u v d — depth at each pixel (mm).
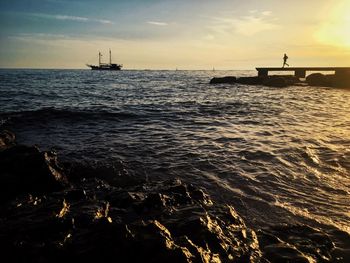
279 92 36750
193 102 26500
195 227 4695
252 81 50781
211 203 6203
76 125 15367
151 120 17078
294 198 6727
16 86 46906
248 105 23906
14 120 15766
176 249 3912
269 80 46781
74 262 3838
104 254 3910
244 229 5195
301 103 25016
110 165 8977
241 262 4266
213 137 12531
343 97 29953
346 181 7695
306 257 4449
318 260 4473
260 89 41844
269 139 12000
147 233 4223
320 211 6109
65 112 17969
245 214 5984
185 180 7852
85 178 7945
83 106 22781
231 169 8609
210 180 7824
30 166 6754
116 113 18688
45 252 3967
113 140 12102
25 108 21312
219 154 10039
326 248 4773
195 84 58781
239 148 10703
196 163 9164
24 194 6000
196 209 5422
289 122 16047
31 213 4863
